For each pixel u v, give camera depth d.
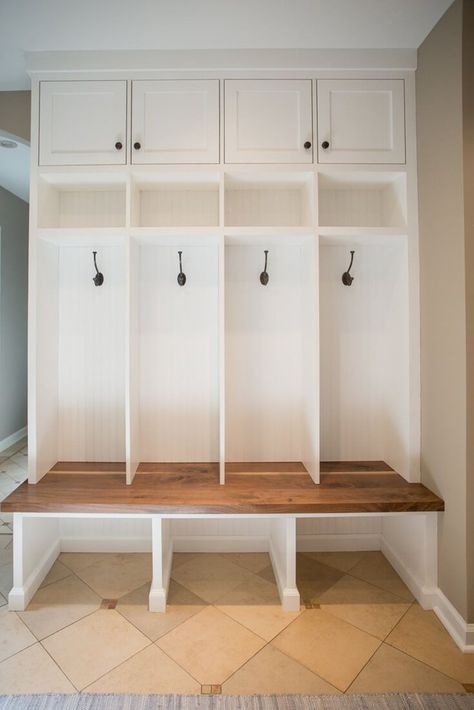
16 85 2.03
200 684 1.34
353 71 1.82
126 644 1.50
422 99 1.77
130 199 1.81
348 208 2.05
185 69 1.80
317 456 1.80
